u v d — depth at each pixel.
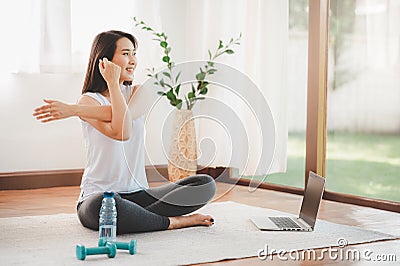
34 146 4.55
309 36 4.21
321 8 4.12
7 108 4.44
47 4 4.40
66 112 2.75
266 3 4.54
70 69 4.49
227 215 3.33
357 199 3.86
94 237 2.70
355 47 3.89
